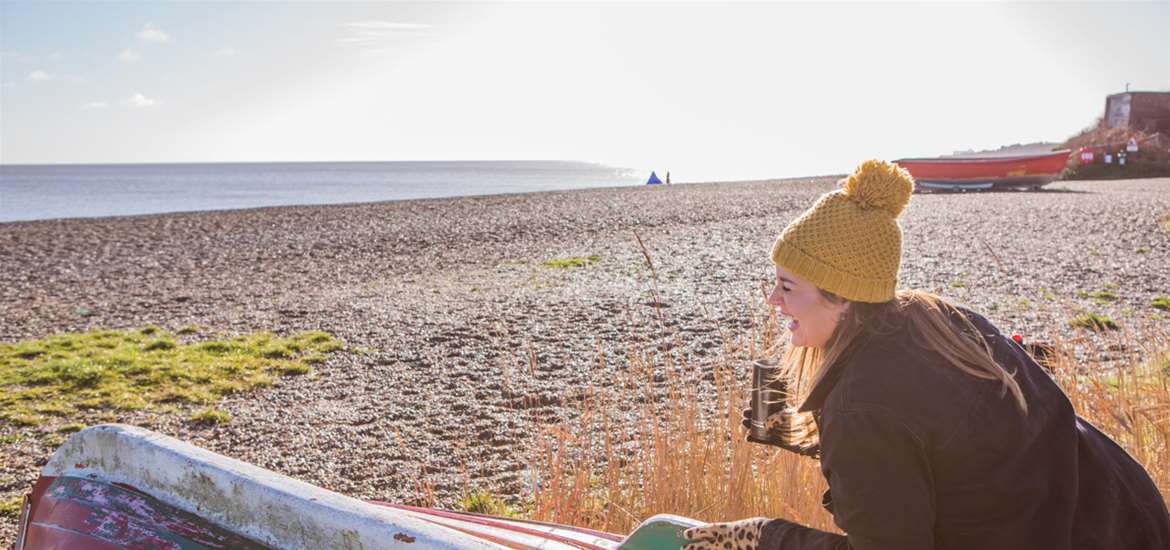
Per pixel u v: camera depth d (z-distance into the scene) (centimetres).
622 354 795
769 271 1291
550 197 3178
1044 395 154
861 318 151
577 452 432
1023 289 1062
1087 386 381
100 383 736
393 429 609
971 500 142
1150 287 1057
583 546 221
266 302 1132
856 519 142
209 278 1368
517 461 530
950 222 1886
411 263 1489
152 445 202
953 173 3161
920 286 1092
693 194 3238
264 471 188
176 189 6925
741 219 2167
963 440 139
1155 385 389
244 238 1906
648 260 391
